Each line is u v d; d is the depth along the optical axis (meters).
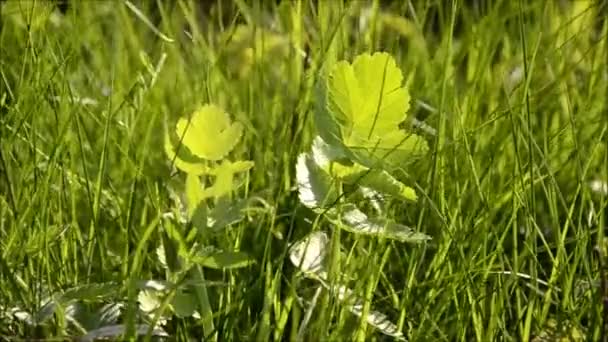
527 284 0.70
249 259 0.63
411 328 0.68
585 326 0.71
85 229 0.75
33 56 0.77
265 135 0.81
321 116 0.66
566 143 0.84
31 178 0.75
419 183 0.76
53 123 0.81
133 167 0.77
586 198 0.78
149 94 0.85
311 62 0.82
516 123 0.77
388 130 0.65
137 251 0.65
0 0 0.94
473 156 0.78
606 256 0.73
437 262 0.70
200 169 0.65
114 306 0.65
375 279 0.68
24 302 0.66
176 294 0.63
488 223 0.70
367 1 0.89
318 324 0.65
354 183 0.66
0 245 0.70
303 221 0.73
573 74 0.89
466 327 0.69
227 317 0.66
